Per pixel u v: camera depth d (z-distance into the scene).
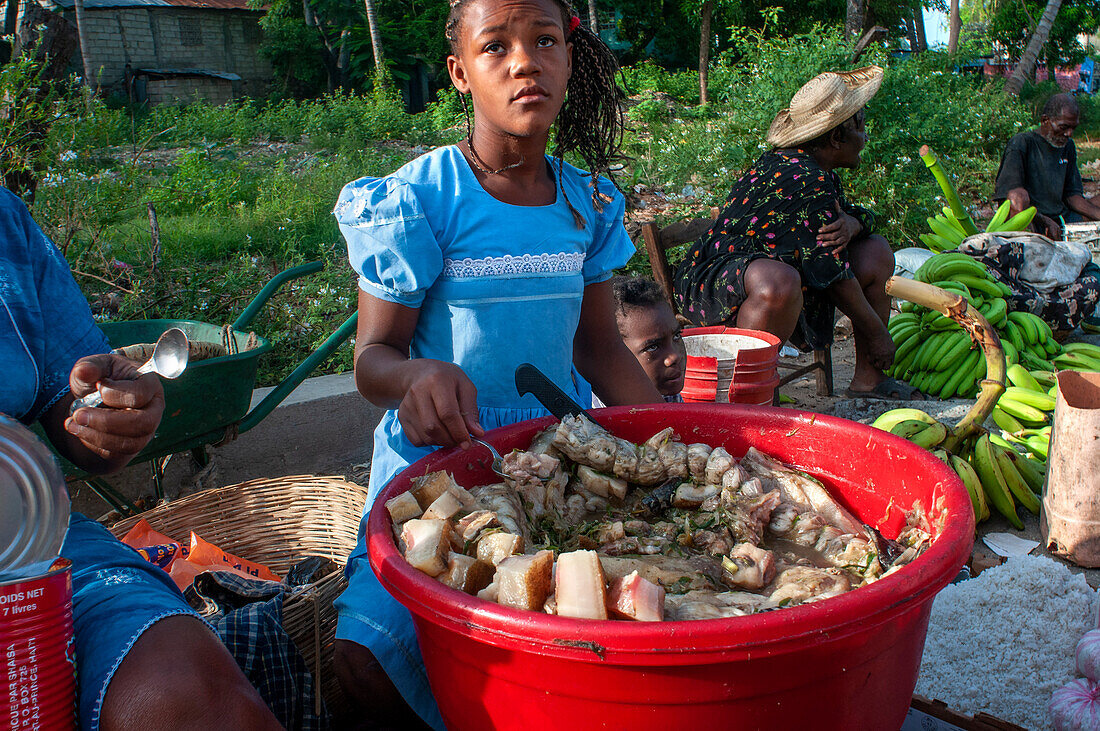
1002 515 3.18
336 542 2.76
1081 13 26.91
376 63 23.88
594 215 2.30
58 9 5.44
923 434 3.09
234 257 7.13
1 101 4.98
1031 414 3.83
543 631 1.13
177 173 10.62
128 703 1.26
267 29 29.72
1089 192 12.02
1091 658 1.88
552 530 1.72
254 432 4.09
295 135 16.73
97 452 1.68
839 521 1.71
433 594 1.24
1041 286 5.24
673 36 26.66
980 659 2.05
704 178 9.28
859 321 4.50
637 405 2.01
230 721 1.30
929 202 8.59
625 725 1.20
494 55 1.87
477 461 1.81
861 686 1.26
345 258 6.84
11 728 1.16
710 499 1.76
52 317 1.75
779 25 23.58
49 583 1.19
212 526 2.82
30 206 5.27
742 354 3.15
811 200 4.24
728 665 1.14
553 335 2.12
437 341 2.10
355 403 4.34
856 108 4.38
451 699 1.40
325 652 2.15
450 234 2.02
